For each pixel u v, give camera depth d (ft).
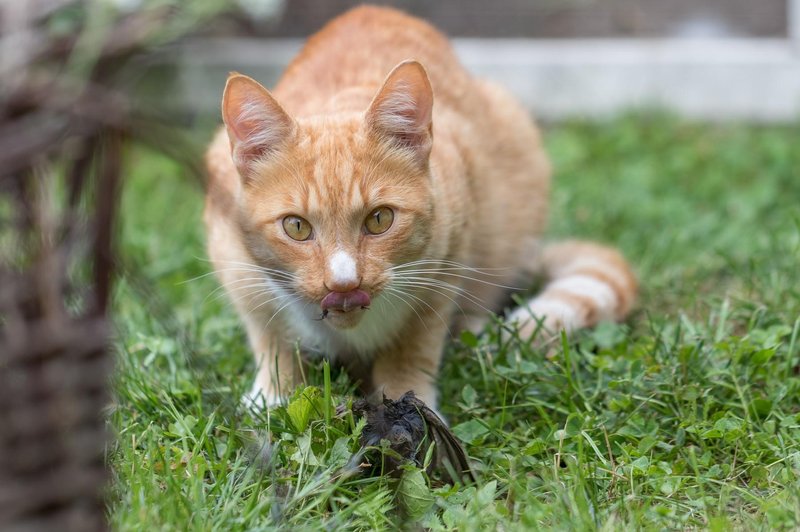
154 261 4.00
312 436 3.04
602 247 3.89
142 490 2.91
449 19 5.42
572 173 4.67
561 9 5.43
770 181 4.50
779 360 3.39
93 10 2.72
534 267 3.89
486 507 2.93
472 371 3.41
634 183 4.56
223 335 3.58
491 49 5.41
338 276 3.10
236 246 3.28
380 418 3.05
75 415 2.58
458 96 3.72
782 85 5.27
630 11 5.43
